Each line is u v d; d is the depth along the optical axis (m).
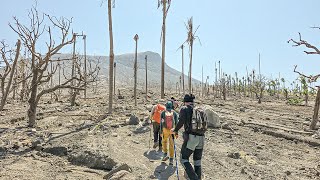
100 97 40.09
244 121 18.86
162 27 32.78
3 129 13.98
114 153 9.91
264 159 10.82
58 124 15.40
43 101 33.91
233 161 10.09
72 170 8.98
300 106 40.84
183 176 8.12
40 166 9.16
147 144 11.48
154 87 88.81
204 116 6.61
